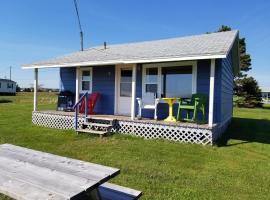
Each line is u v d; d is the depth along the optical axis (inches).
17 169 98.1
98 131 326.6
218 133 323.3
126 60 330.0
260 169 197.2
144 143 281.6
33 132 342.3
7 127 382.3
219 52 265.3
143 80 383.2
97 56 401.1
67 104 441.1
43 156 119.2
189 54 282.8
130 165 197.2
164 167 194.7
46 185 81.7
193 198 138.7
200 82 338.3
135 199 103.0
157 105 367.2
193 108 313.7
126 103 405.1
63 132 345.1
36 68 429.4
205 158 225.5
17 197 76.1
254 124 498.6
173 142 288.5
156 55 312.5
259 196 144.3
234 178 174.2
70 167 101.8
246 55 1453.0
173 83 359.6
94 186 83.1
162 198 137.3
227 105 450.9
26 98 1338.6
